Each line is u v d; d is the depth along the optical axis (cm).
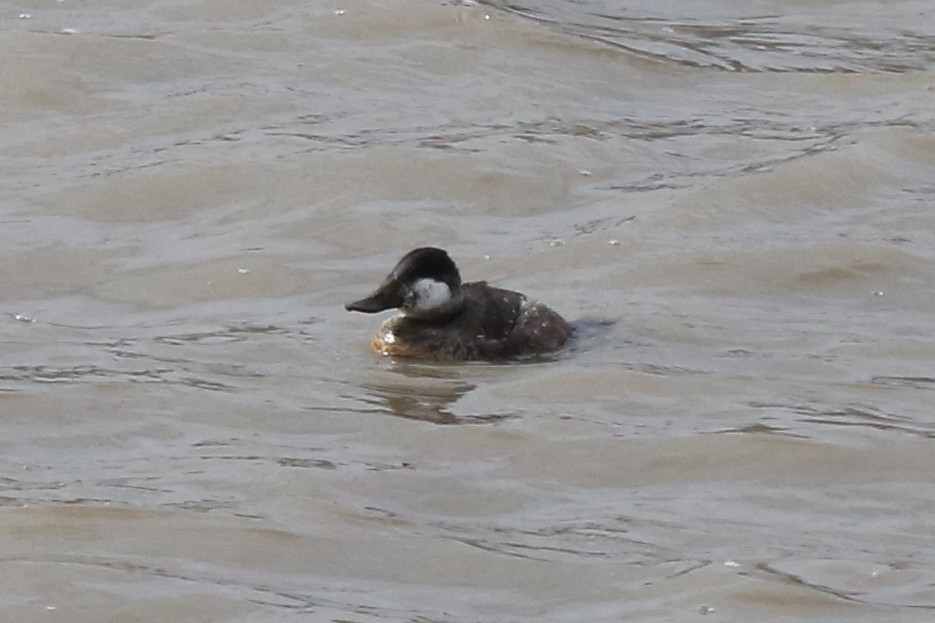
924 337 1473
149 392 1317
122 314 1509
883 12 2505
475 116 1988
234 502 1143
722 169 1856
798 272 1587
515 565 1076
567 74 2131
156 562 1062
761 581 1048
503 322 1427
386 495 1168
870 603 1032
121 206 1730
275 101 1989
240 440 1249
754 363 1404
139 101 1983
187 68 2070
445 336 1407
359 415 1293
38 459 1216
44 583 1030
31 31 2106
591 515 1153
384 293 1398
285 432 1265
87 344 1431
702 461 1227
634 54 2206
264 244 1647
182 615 1005
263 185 1770
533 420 1285
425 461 1224
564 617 1017
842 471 1216
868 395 1341
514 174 1805
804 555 1095
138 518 1111
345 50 2141
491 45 2175
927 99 2116
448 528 1126
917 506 1173
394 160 1812
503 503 1169
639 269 1584
